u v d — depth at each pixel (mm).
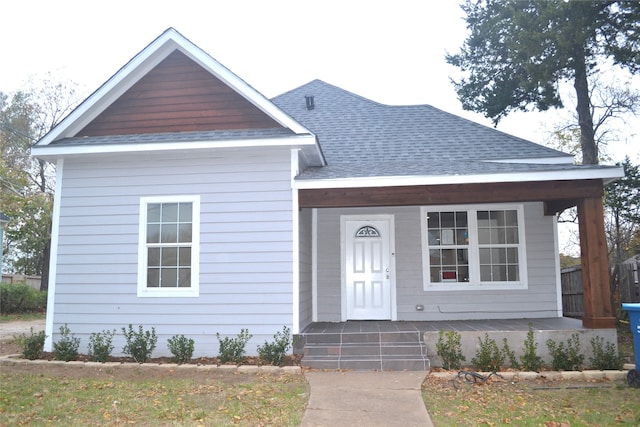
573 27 13344
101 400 6457
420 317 11445
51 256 9742
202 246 9484
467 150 11922
